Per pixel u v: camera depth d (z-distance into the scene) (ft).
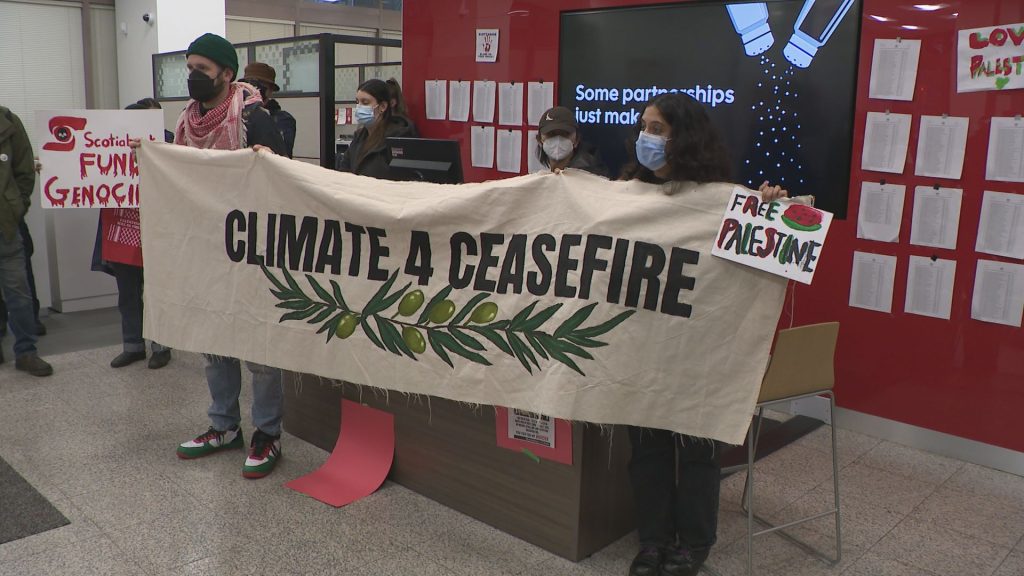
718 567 8.48
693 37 13.08
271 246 9.70
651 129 7.41
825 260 12.44
